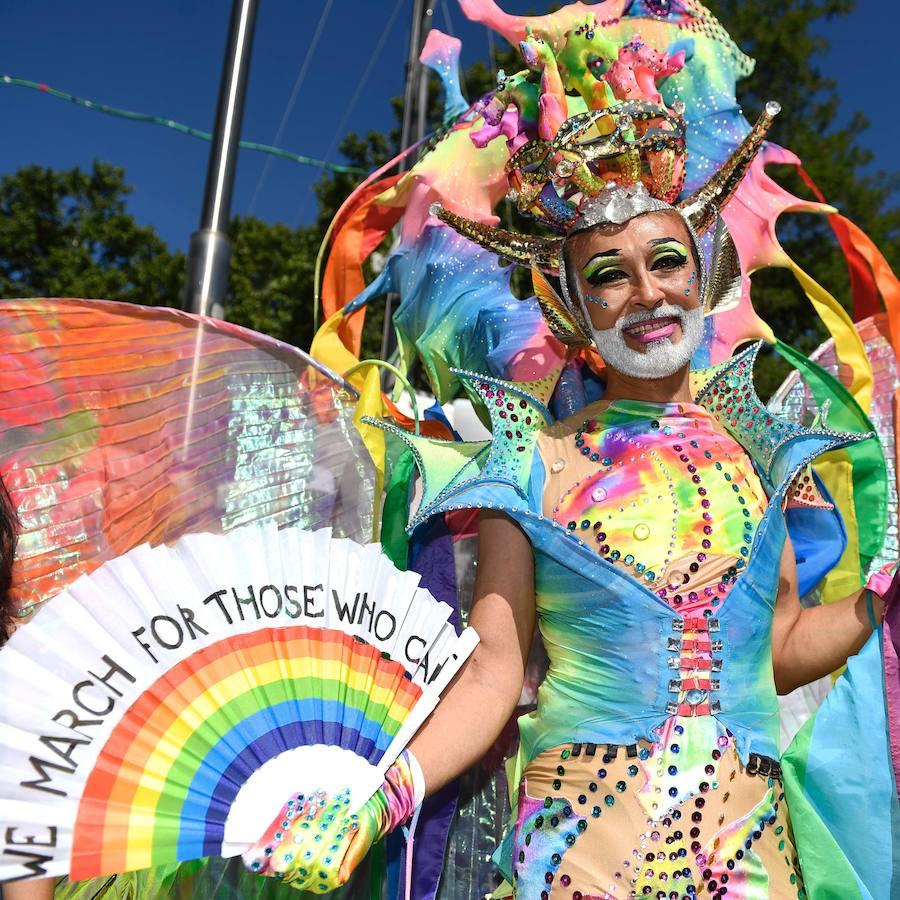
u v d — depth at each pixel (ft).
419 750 5.97
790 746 6.40
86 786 5.13
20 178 57.52
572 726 6.17
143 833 5.20
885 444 9.09
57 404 6.83
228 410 7.31
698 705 6.04
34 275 57.11
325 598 5.93
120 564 5.46
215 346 7.32
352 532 7.53
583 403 7.77
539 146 6.86
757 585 6.25
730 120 8.90
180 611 5.55
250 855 5.36
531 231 22.63
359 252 9.14
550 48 7.34
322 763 5.69
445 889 7.36
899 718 6.31
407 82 20.43
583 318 6.86
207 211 11.53
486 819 7.55
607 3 8.62
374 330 36.73
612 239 6.59
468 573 8.57
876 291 9.82
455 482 6.70
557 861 5.91
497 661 6.28
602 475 6.54
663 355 6.56
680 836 5.78
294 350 7.51
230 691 5.56
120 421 6.98
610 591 6.14
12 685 5.10
